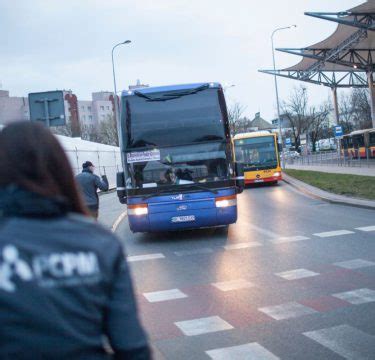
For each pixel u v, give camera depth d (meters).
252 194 26.36
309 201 20.58
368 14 31.77
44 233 1.65
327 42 41.56
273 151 31.30
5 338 1.53
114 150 43.44
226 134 12.31
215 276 8.69
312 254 9.99
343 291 7.13
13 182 1.74
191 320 6.29
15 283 1.56
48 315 1.56
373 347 5.05
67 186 1.88
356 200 18.30
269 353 5.05
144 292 7.93
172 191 12.21
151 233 14.56
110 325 1.73
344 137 54.81
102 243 1.74
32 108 10.66
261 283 7.93
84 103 121.00
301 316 6.14
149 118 12.33
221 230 14.15
